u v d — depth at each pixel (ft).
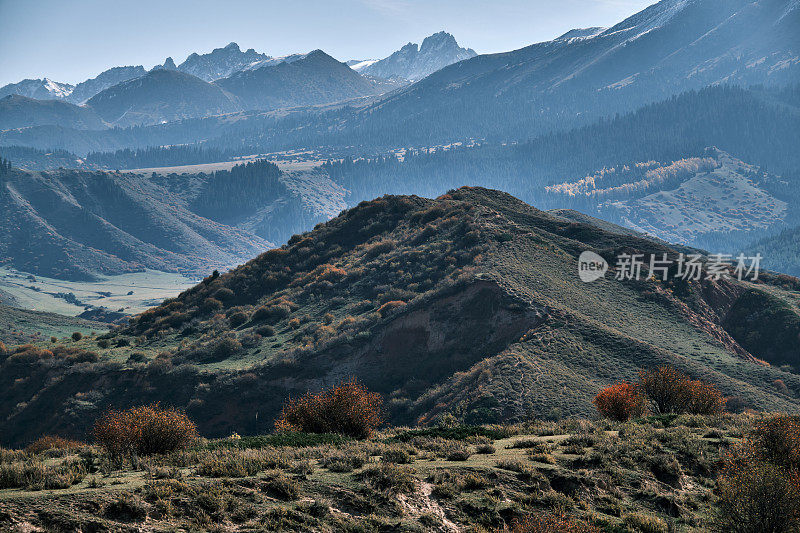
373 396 86.84
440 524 46.42
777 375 200.44
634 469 61.16
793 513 50.14
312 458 58.08
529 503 51.83
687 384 104.32
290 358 231.91
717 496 58.13
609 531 48.78
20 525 36.04
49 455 67.36
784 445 63.00
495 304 229.86
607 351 203.31
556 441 71.77
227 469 49.85
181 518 41.06
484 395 171.63
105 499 40.60
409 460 59.21
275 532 41.11
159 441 64.13
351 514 45.44
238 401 219.61
